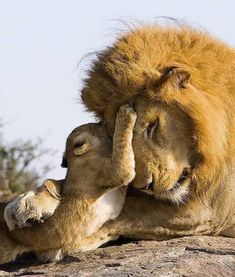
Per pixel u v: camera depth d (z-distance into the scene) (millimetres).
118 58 13664
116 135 12852
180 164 13297
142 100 13336
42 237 12781
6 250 12984
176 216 13430
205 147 13383
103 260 12219
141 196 13367
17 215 12492
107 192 12938
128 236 13508
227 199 13641
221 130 13633
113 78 13523
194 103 13359
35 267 12664
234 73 14062
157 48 13773
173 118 13336
